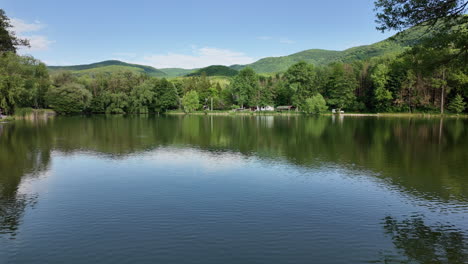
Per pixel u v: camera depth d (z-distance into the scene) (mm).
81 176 20297
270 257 10078
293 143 35500
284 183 18641
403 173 21094
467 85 81000
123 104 113375
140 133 46094
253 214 13680
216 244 10922
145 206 14648
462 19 13414
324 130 50406
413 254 10336
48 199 15672
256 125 61438
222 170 22062
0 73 68312
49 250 10500
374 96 104188
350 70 111625
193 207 14555
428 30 14516
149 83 122438
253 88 123188
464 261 9898
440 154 28109
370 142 36031
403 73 95375
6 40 44688
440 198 15898
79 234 11688
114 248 10625
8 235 11617
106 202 15250
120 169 22344
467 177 19969
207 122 70812
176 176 20328
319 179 19562
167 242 11062
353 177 20016
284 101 128500
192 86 145500
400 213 13867
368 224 12664
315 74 119000
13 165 23609
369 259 9984
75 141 36875
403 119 77375
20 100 74125
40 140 37531
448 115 87125
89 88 115875
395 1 14297
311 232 11906
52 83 103500
